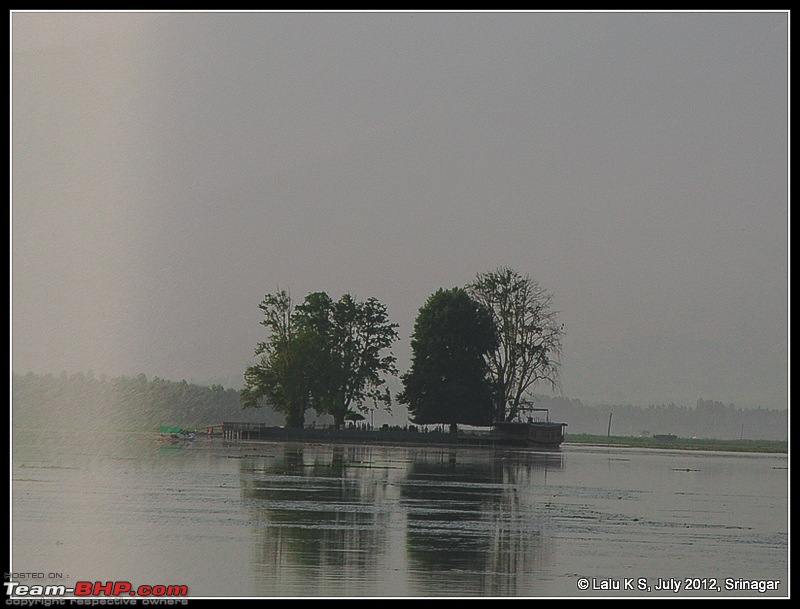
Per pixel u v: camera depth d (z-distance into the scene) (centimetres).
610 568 7294
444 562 7194
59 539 7775
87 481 12106
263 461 17200
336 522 8919
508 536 8475
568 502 11556
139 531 8169
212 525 8544
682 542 8662
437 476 14838
